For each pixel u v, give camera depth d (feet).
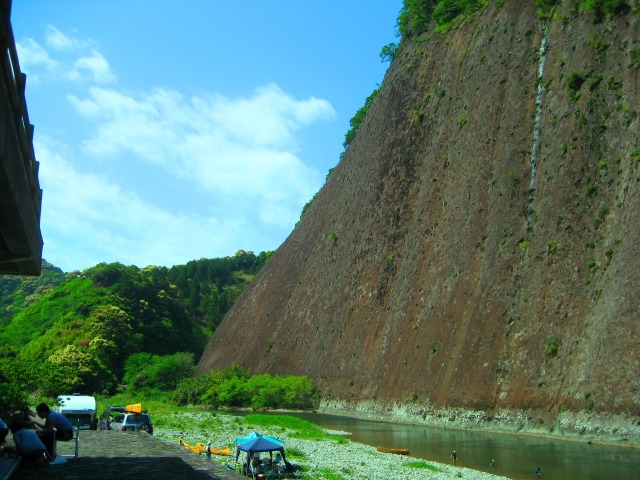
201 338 438.81
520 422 153.69
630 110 172.04
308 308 292.81
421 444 136.36
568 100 192.24
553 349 157.79
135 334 362.53
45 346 323.16
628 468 99.96
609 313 144.46
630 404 129.08
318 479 86.74
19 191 36.86
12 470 41.96
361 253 270.67
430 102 270.87
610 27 189.37
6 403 80.94
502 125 216.95
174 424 161.68
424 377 194.90
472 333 183.01
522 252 185.47
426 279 221.46
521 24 229.66
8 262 51.31
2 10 28.91
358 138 324.80
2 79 29.43
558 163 186.91
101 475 44.83
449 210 226.17
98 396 280.51
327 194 333.01
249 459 87.81
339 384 240.94
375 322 241.96
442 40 282.36
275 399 252.83
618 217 161.48
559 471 98.53
